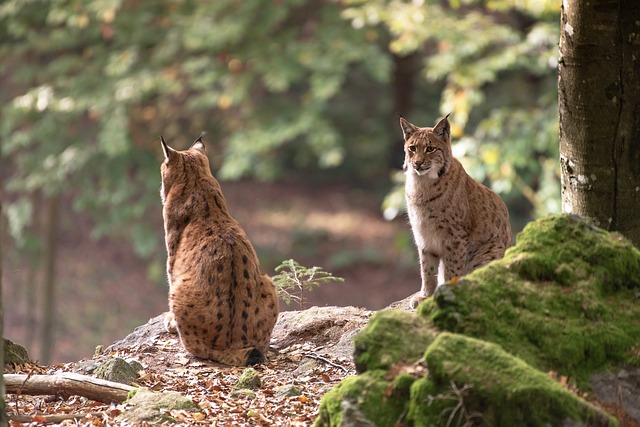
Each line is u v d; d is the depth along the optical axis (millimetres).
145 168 21969
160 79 20250
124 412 6738
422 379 5336
